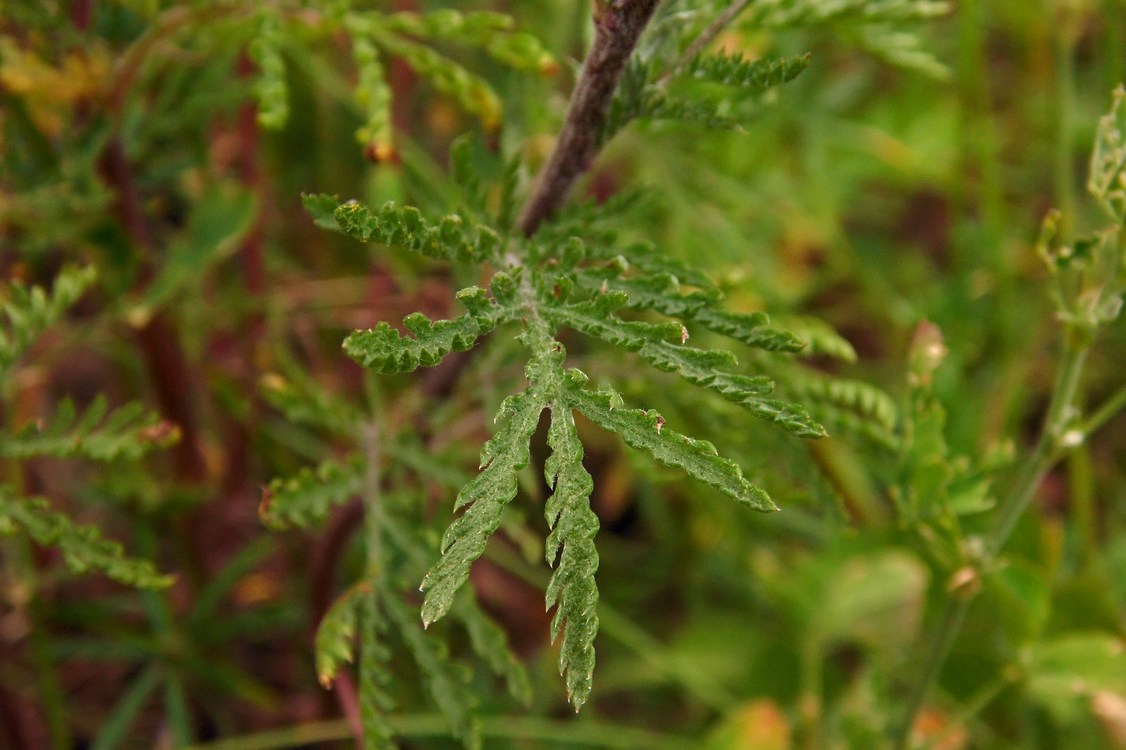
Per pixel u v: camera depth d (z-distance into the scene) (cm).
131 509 53
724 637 58
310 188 65
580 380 32
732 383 32
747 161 62
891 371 69
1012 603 43
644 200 38
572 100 36
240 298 55
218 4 41
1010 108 76
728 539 57
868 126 71
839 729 52
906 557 57
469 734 38
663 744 52
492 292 33
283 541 54
